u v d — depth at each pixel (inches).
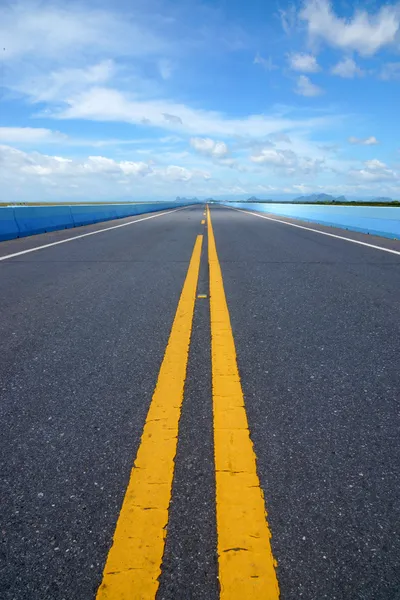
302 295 150.5
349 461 53.7
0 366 85.7
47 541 41.2
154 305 136.3
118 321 117.9
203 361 87.5
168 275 191.8
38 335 105.9
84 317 122.2
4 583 36.5
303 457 54.4
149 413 66.1
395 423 62.8
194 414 65.6
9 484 49.7
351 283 172.6
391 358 89.0
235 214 1072.8
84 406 68.6
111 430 61.4
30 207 439.2
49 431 61.2
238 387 74.9
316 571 37.7
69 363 87.0
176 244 328.8
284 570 37.7
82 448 56.9
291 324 114.3
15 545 40.8
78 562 38.7
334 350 93.9
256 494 47.5
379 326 112.5
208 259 243.8
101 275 192.5
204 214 1066.1
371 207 434.0
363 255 260.8
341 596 35.2
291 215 839.7
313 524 43.2
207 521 43.6
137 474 51.2
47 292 157.2
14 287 167.0
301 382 77.0
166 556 39.3
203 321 117.4
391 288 162.7
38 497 47.4
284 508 45.4
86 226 564.1
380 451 55.8
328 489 48.4
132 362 87.4
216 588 35.9
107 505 46.1
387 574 37.4
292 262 231.5
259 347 96.0
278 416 64.8
